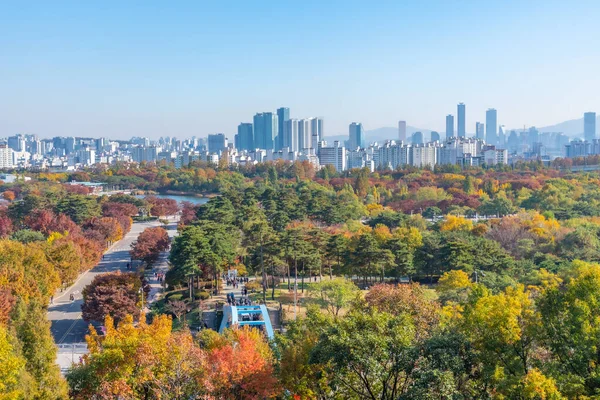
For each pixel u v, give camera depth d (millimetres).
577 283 42594
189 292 108125
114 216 190875
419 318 50312
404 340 37031
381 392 40094
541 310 43094
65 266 112938
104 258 153000
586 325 38656
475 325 41125
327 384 40938
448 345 37219
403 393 35594
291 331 56469
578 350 38250
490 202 191500
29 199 192375
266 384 40938
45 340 52656
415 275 118125
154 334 45719
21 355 49000
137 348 42562
